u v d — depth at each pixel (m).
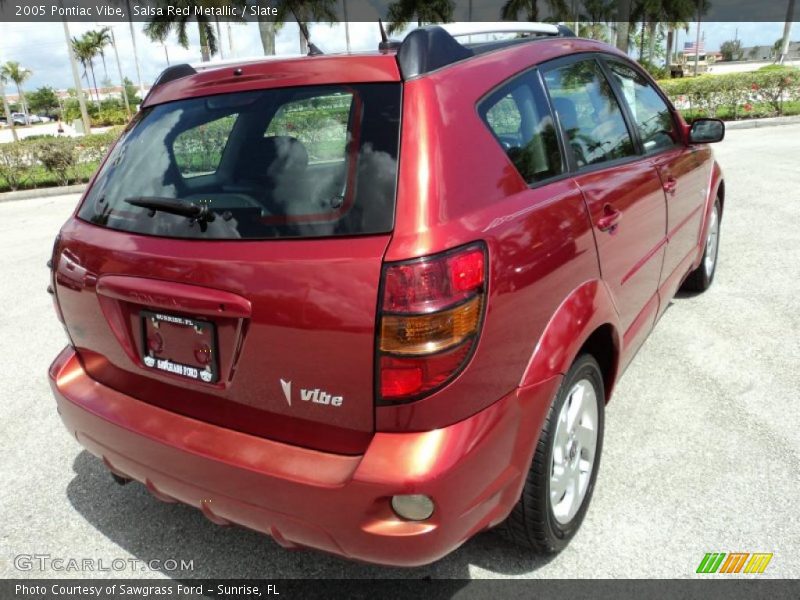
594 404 2.62
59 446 3.60
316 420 1.94
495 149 2.19
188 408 2.22
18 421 3.88
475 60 2.35
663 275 3.55
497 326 1.96
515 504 2.18
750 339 4.22
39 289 6.46
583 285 2.42
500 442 1.99
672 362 3.99
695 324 4.50
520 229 2.10
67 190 14.62
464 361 1.87
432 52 2.17
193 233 2.12
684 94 17.56
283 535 2.03
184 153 2.36
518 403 2.05
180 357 2.17
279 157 2.13
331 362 1.86
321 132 2.10
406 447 1.84
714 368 3.88
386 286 1.80
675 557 2.48
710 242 4.89
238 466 2.00
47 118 102.44
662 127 3.73
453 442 1.86
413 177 1.92
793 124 16.12
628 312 2.97
